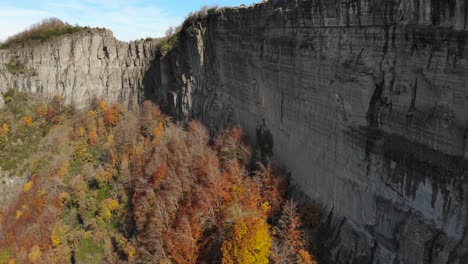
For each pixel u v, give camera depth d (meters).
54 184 77.25
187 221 49.28
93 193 74.56
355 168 38.66
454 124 28.81
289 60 48.16
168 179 58.44
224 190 51.06
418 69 31.22
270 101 54.66
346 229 39.59
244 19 58.78
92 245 64.81
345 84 38.72
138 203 62.66
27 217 74.44
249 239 40.19
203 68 74.88
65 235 66.31
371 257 36.06
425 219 31.20
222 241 44.50
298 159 48.75
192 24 75.56
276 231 43.88
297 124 48.44
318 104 43.66
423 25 30.42
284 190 48.97
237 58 62.41
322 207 44.12
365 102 36.66
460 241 28.56
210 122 72.25
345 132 39.66
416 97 31.81
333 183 42.28
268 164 51.47
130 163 76.44
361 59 36.59
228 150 57.16
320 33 41.75
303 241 41.62
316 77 43.38
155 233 53.16
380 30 34.16
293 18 46.41
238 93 64.19
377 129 35.81
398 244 33.44
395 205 34.00
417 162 31.62
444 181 29.50
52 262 62.78
